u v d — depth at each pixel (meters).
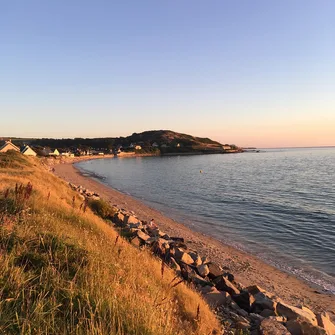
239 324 6.71
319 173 72.19
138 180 61.97
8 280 3.97
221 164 116.38
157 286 6.38
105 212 18.12
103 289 4.45
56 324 3.39
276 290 12.77
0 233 5.55
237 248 18.69
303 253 17.92
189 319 5.73
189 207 32.41
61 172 71.12
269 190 45.22
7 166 27.66
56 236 6.09
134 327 3.78
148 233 16.88
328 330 8.19
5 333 3.06
